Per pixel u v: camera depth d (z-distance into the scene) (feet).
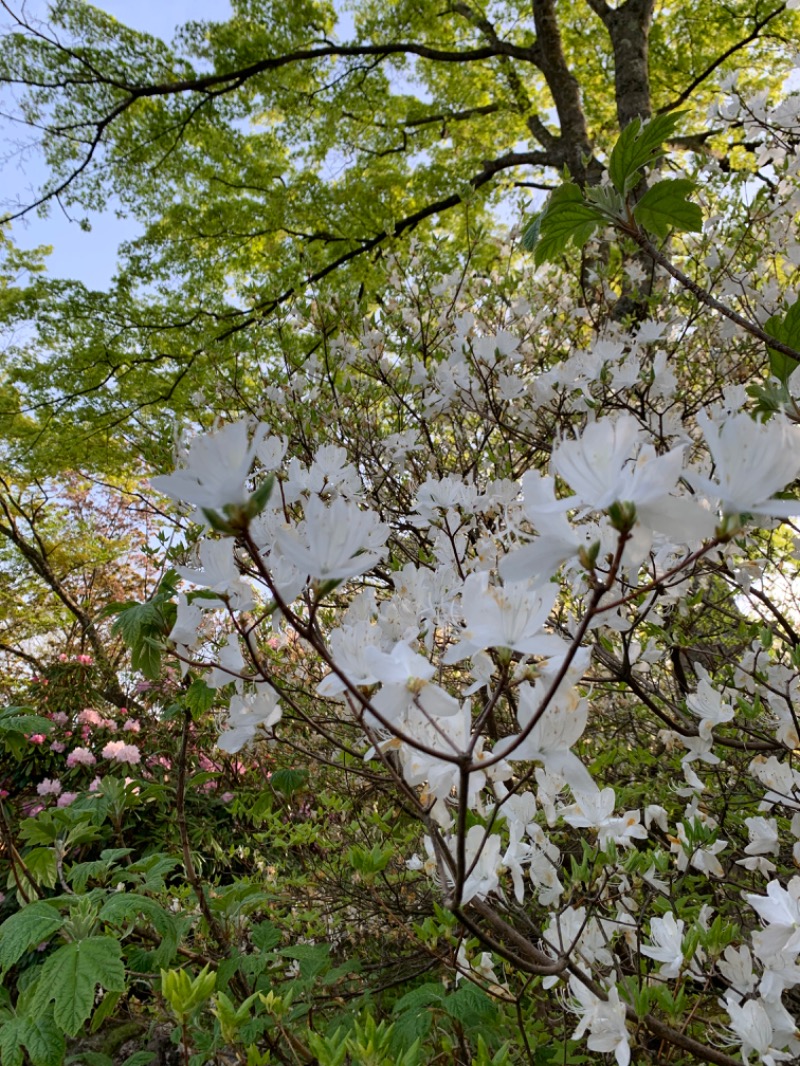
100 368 22.95
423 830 6.12
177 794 5.67
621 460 2.00
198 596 3.14
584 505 1.98
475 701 5.25
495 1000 4.21
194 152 25.25
